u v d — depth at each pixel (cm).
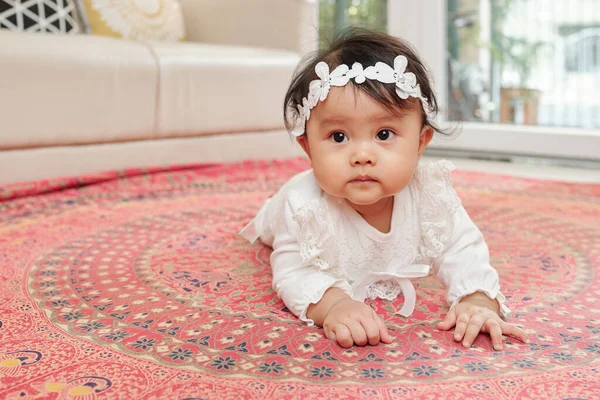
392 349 78
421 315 90
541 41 265
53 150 184
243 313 91
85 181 183
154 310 92
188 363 74
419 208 94
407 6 281
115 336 83
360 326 79
